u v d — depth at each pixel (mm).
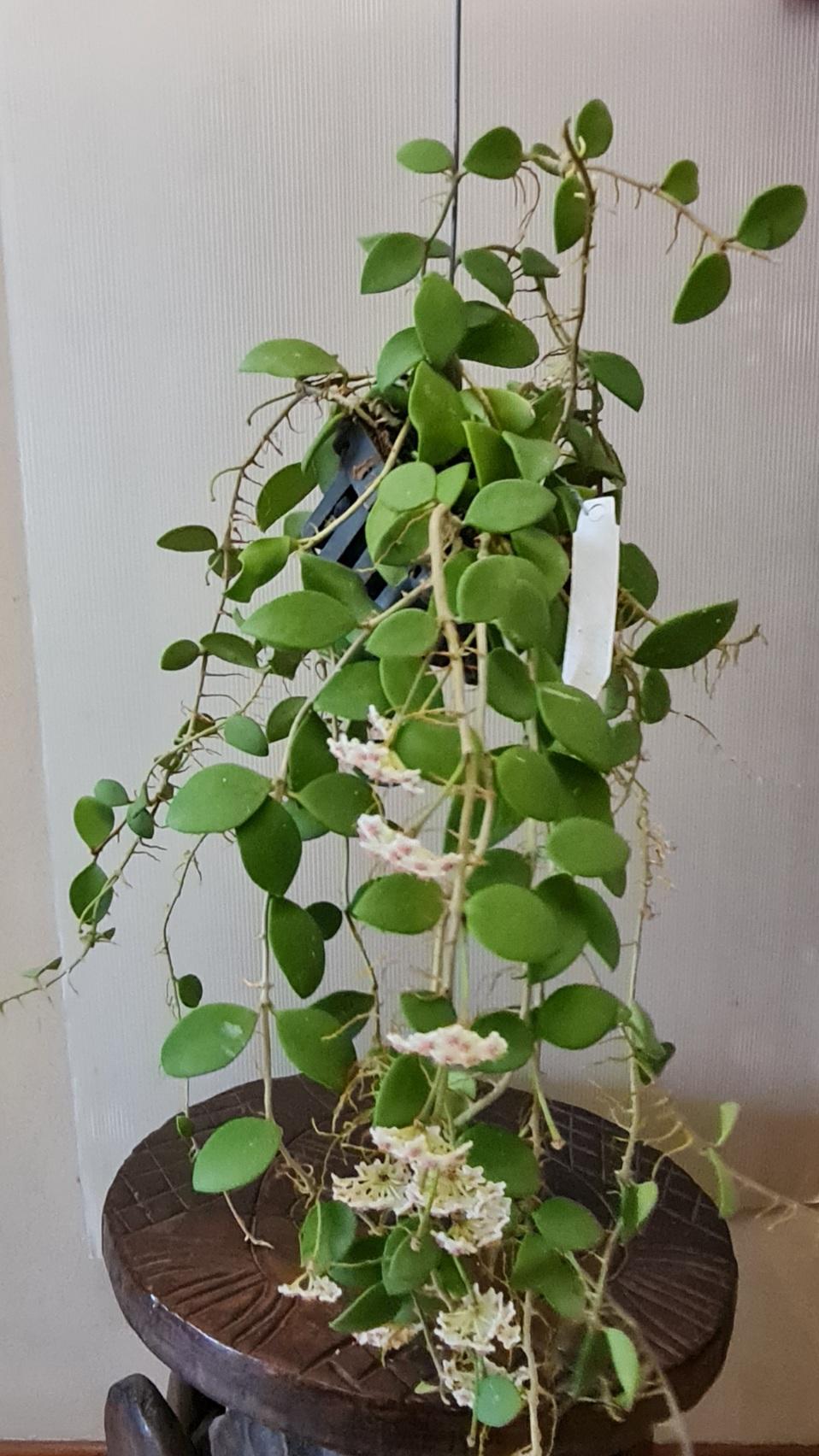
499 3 783
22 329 833
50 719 910
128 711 908
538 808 394
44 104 792
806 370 847
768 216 471
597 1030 443
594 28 788
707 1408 1128
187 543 638
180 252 822
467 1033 365
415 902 392
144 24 781
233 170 809
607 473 605
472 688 541
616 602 502
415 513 466
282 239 822
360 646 499
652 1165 789
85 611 889
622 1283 650
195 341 839
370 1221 569
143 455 859
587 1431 518
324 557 582
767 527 875
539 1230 497
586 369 604
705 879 939
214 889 938
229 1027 492
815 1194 1005
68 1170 1069
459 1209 421
